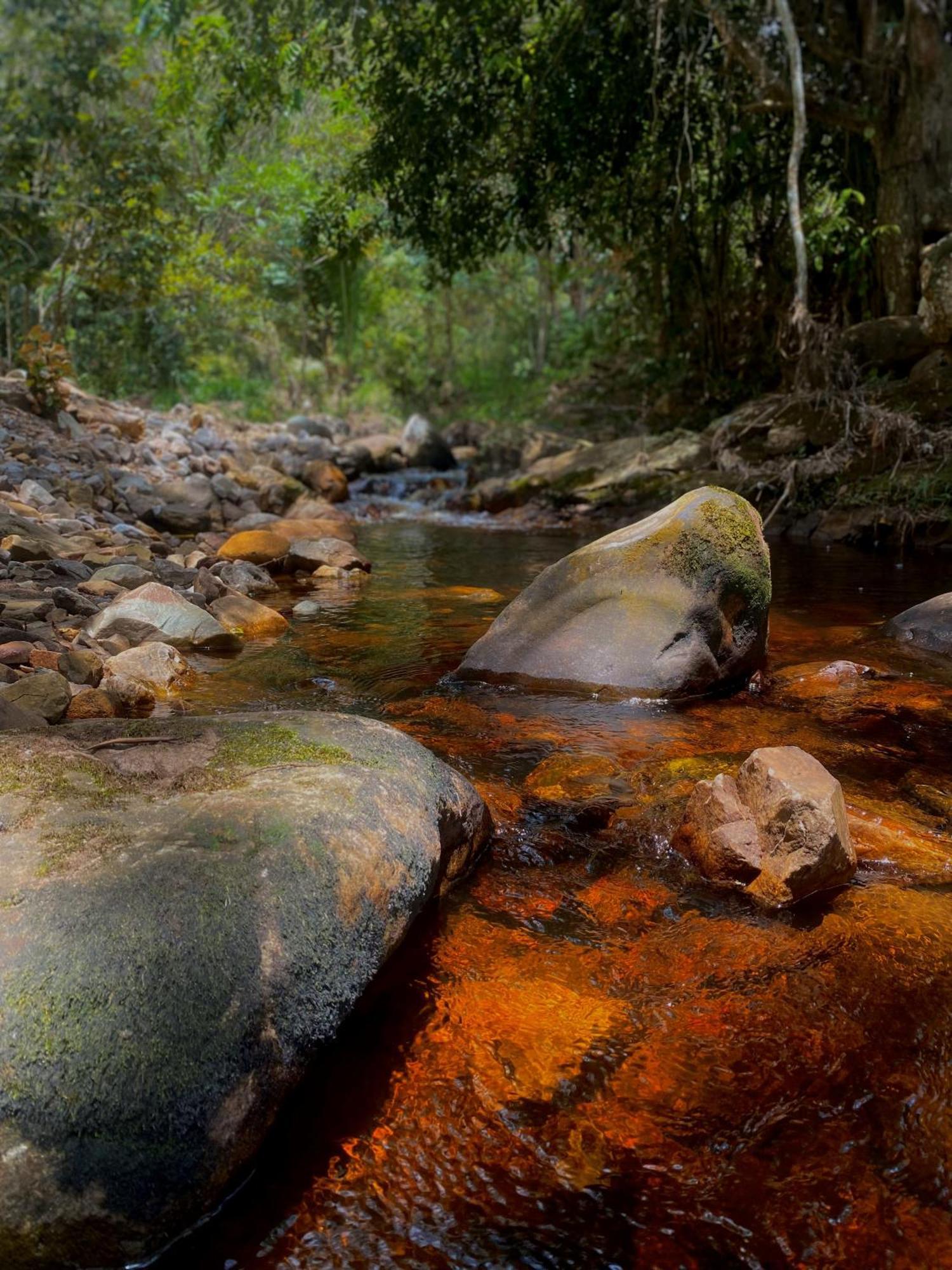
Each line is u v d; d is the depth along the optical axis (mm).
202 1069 1612
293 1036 1779
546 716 3889
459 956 2264
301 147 17281
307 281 19141
